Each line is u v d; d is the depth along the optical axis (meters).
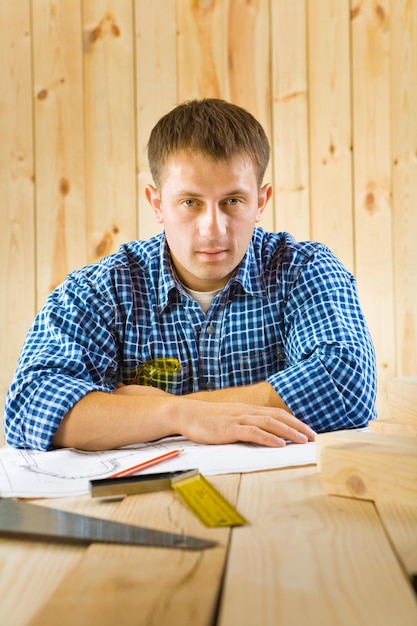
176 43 2.37
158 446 1.05
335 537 0.58
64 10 2.38
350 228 2.34
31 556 0.56
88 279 1.42
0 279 2.39
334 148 2.34
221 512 0.66
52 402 1.11
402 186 2.32
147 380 1.40
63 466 0.92
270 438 1.00
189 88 2.37
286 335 1.42
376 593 0.46
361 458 0.70
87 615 0.43
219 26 2.36
